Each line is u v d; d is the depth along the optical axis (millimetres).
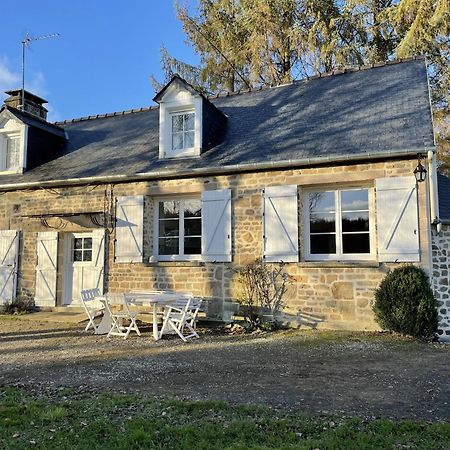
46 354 6219
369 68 10867
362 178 7953
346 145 8195
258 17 16031
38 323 9141
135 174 9469
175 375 4984
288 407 3836
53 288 10398
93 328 8508
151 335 7812
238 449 2928
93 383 4668
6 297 10758
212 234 8945
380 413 3674
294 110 10180
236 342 7047
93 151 11469
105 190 10047
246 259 8672
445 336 7492
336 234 8336
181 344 6930
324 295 8047
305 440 3090
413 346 6562
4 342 7172
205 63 17703
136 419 3484
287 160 8234
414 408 3805
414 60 10445
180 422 3451
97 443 3074
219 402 3891
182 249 9547
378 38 16062
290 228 8367
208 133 9969
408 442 3053
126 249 9664
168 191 9438
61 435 3207
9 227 11008
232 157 9031
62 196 10461
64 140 12695
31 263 10734
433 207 7617
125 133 12008
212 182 9086
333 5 16047
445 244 7727
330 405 3893
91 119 13664
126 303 7527
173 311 8820
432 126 7906
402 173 7730
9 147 11914
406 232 7586
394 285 7270
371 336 7293
